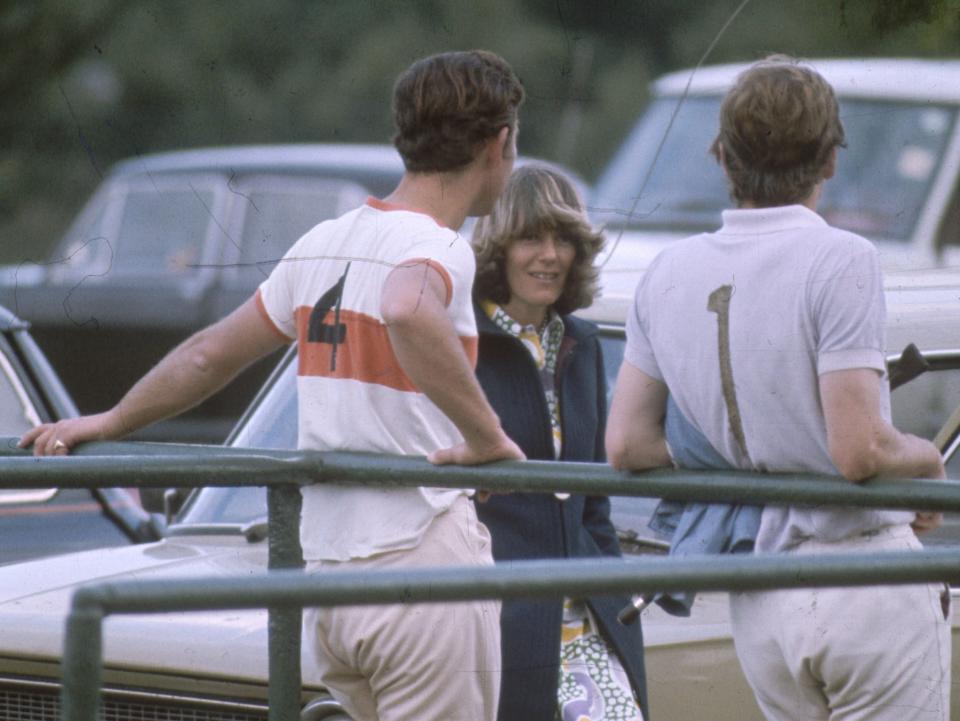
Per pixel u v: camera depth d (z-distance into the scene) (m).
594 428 14.63
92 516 22.56
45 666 14.66
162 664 14.13
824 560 9.60
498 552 13.95
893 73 23.95
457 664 11.92
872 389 11.34
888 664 11.73
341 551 12.05
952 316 15.55
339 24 51.59
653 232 25.00
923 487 11.27
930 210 22.39
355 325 12.03
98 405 39.12
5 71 51.69
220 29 51.31
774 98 11.89
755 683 12.43
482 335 14.17
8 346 23.52
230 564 16.22
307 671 13.60
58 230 54.12
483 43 44.47
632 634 13.84
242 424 17.70
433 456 11.85
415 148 12.30
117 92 50.62
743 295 11.77
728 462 12.07
